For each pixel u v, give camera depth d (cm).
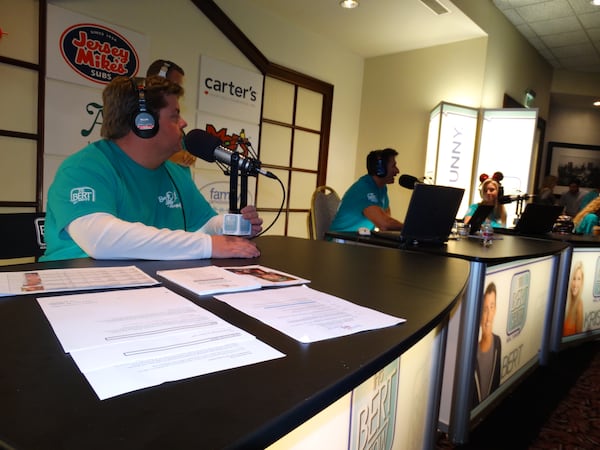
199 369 41
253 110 377
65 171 105
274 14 387
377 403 72
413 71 461
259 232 125
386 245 184
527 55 506
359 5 361
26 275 73
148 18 297
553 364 246
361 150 504
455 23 385
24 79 245
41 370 39
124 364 40
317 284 82
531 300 209
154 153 123
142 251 93
